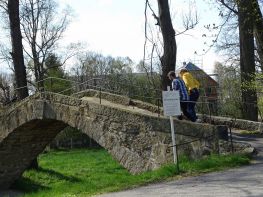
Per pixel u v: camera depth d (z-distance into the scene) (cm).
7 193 2733
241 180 1125
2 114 2595
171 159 1578
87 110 1975
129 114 1762
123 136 1783
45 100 2244
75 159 4394
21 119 2447
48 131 2620
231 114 3044
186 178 1246
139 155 1714
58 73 5266
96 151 5434
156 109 2136
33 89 3784
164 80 2166
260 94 2547
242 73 2467
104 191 1247
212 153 1471
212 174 1249
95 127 1922
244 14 2273
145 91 2997
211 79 3341
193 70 3306
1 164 2780
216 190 1045
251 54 2459
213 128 1475
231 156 1389
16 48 2883
